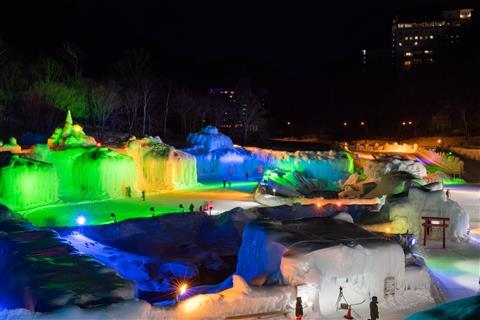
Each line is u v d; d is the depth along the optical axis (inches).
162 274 885.8
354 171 2106.3
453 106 3811.5
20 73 2522.1
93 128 2447.1
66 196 1362.0
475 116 3636.8
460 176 2185.0
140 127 2999.5
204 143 2255.2
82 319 438.6
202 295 537.6
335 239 653.9
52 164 1309.1
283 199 1400.1
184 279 887.1
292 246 625.6
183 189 1690.5
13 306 525.0
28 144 1800.0
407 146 2812.5
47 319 430.0
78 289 498.0
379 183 1423.5
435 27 5856.3
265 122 4099.4
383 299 622.8
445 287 708.0
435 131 3831.2
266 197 1419.8
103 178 1397.6
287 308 561.6
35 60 2891.2
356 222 1065.5
